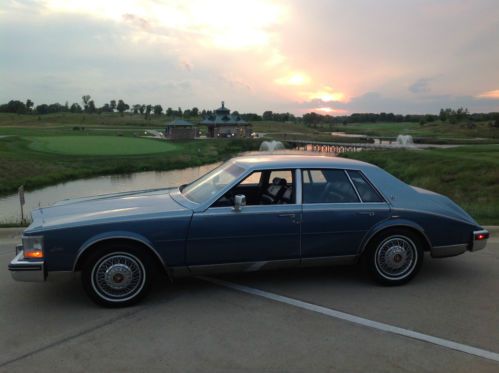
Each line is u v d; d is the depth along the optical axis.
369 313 3.94
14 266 3.81
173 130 93.94
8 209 21.84
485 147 52.69
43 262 3.83
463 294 4.41
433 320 3.80
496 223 7.45
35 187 31.44
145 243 3.97
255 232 4.25
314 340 3.44
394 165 39.84
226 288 4.56
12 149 46.62
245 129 110.25
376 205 4.53
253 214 4.23
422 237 4.65
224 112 111.75
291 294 4.40
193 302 4.19
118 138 76.06
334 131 165.12
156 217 4.05
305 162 4.58
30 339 3.46
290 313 3.94
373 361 3.13
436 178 29.52
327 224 4.40
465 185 26.00
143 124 158.50
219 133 107.38
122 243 4.00
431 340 3.44
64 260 3.89
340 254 4.50
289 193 4.51
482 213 8.76
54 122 155.00
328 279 4.83
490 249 6.05
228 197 4.37
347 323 3.74
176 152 58.34
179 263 4.15
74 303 4.17
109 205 4.50
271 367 3.05
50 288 4.56
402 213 4.54
